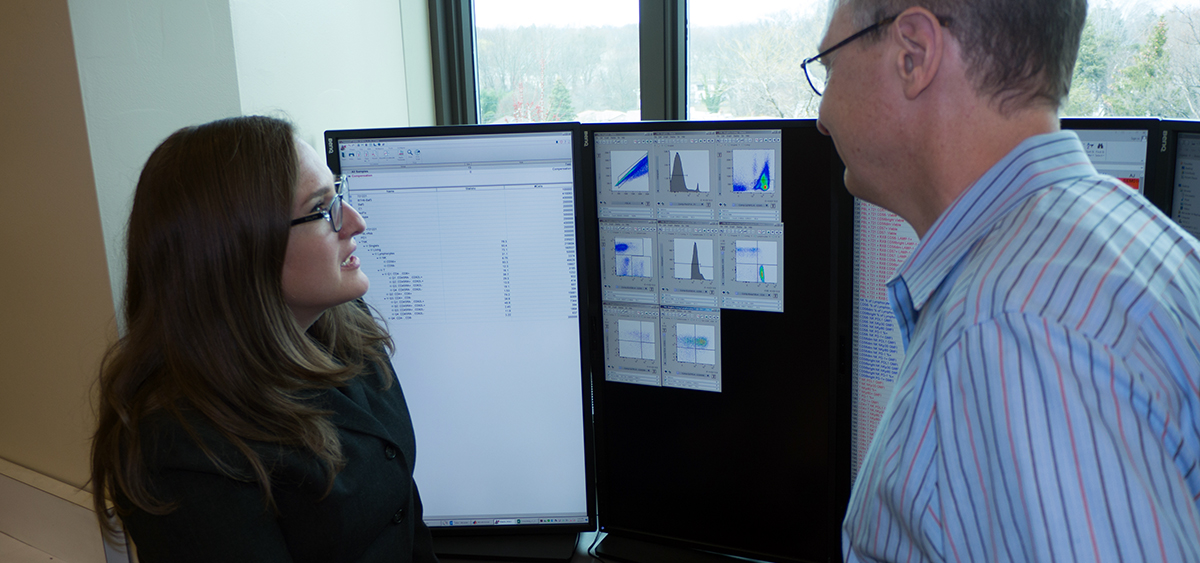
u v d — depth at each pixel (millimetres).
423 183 1166
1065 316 431
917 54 556
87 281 1111
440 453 1271
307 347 822
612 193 1158
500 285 1195
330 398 847
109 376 778
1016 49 526
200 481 712
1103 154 972
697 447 1236
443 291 1204
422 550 1062
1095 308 431
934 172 575
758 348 1157
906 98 572
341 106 1576
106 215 1077
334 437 810
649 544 1304
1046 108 548
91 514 1188
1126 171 966
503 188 1160
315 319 917
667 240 1155
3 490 1296
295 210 804
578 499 1273
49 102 1057
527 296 1197
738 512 1241
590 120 1811
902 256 1047
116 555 1200
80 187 1071
